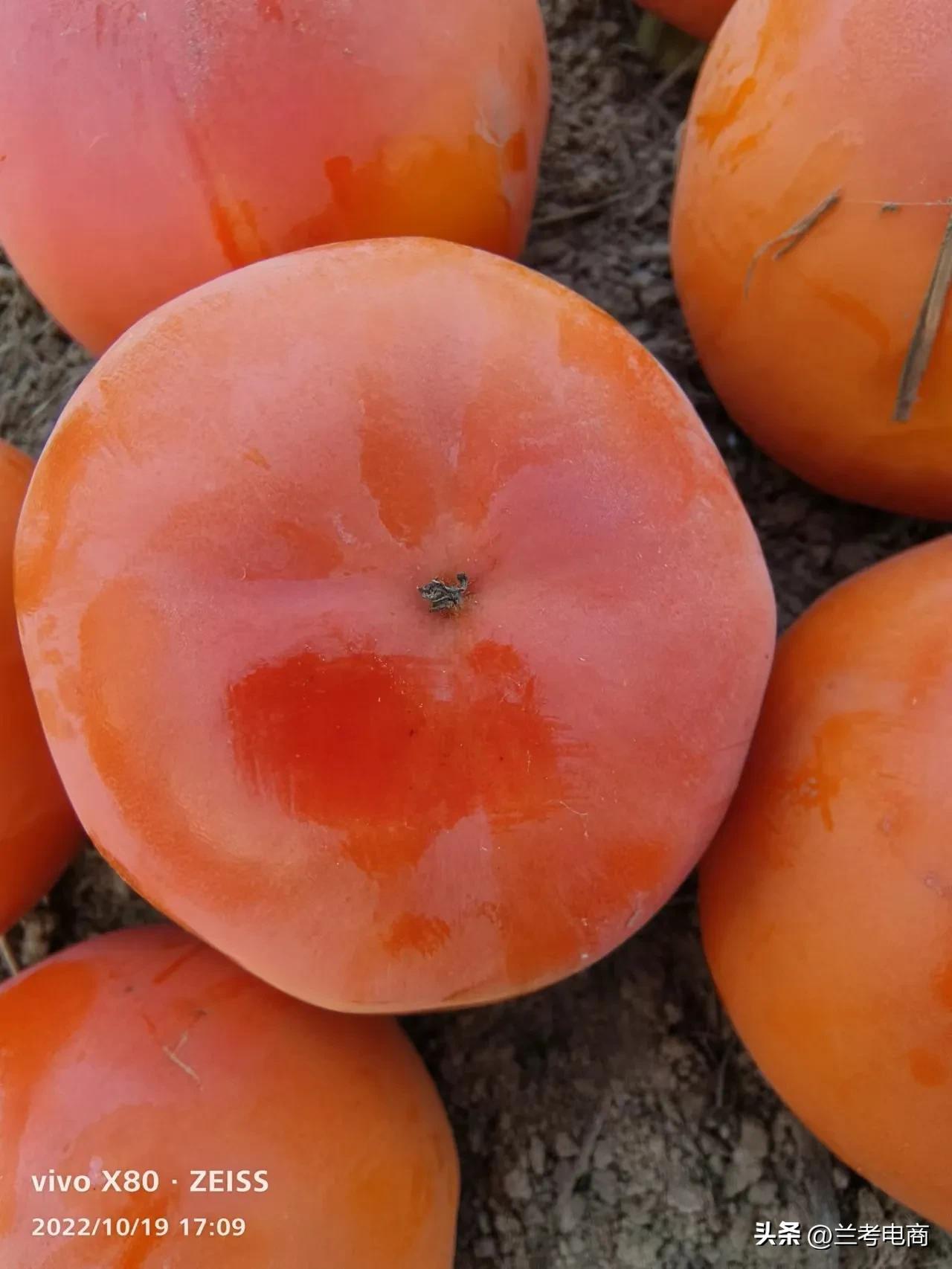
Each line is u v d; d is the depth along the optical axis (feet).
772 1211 0.51
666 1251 0.51
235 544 0.31
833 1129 0.40
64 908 0.58
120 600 0.32
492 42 0.44
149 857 0.33
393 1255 0.39
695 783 0.34
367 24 0.40
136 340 0.36
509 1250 0.51
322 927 0.32
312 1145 0.38
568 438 0.33
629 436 0.34
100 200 0.41
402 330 0.33
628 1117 0.52
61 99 0.40
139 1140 0.36
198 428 0.32
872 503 0.52
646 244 0.64
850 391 0.43
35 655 0.35
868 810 0.36
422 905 0.32
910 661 0.38
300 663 0.31
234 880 0.32
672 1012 0.53
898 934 0.35
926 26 0.37
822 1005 0.37
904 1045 0.35
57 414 0.65
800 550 0.59
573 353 0.35
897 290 0.39
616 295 0.63
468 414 0.33
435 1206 0.43
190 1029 0.39
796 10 0.40
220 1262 0.35
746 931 0.40
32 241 0.44
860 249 0.39
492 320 0.34
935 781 0.35
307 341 0.33
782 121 0.40
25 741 0.42
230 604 0.31
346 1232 0.38
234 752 0.31
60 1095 0.37
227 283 0.36
